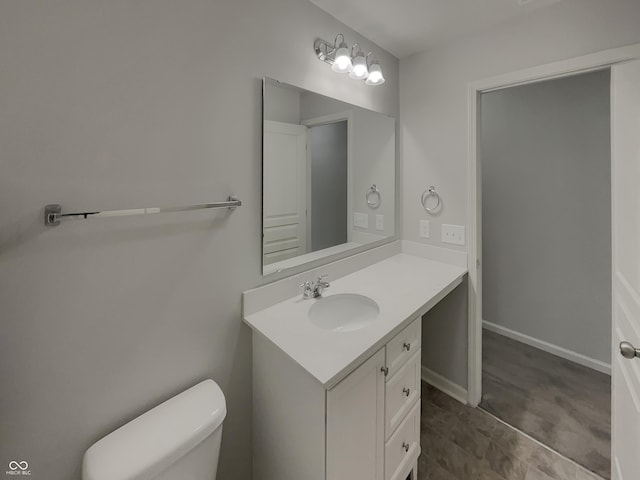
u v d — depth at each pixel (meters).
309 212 1.59
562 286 2.48
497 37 1.72
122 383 1.00
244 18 1.23
